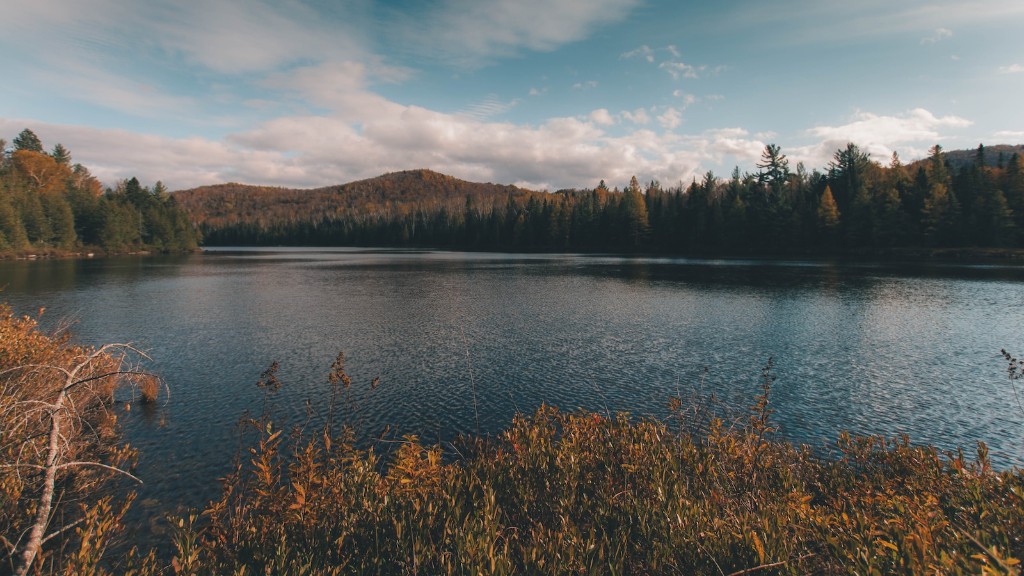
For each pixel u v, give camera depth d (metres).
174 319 29.91
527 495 5.73
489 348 23.00
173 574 7.10
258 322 29.11
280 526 4.91
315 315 31.69
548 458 6.41
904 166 105.12
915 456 7.38
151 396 15.42
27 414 6.52
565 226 128.75
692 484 6.30
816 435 13.68
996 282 47.00
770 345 23.69
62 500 7.86
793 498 5.39
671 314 31.89
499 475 6.18
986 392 17.16
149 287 46.31
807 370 19.70
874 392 17.14
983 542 3.88
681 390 17.25
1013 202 78.50
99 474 10.35
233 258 102.31
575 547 4.36
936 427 14.33
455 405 15.61
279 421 14.10
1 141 121.06
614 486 5.97
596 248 124.69
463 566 4.02
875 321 29.36
